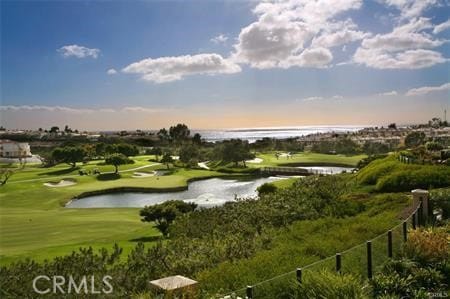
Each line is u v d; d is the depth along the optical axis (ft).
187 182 259.80
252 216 71.87
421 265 38.37
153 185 233.14
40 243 84.64
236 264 37.83
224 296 29.40
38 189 220.84
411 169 97.50
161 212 94.38
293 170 290.76
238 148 341.00
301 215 70.33
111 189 225.35
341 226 54.49
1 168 332.80
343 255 36.70
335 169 313.94
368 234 48.21
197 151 382.01
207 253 45.01
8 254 70.69
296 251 42.22
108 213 137.08
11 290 34.78
